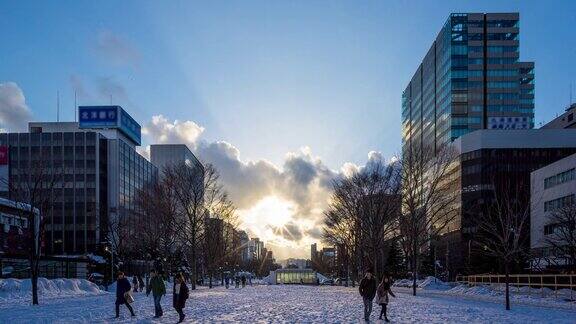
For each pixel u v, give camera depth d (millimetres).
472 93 155000
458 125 154125
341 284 108500
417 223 55938
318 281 112812
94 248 116812
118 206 123750
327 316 24578
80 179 119562
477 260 69562
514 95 155375
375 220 56969
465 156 119812
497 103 154750
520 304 33469
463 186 118750
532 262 62719
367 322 21781
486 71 155875
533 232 79938
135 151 142375
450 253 97625
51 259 59312
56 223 117562
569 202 66812
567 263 58281
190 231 72688
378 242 58750
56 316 23828
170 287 67250
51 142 120188
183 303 21828
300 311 27547
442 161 76000
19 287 40938
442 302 35656
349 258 87625
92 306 30609
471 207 106625
